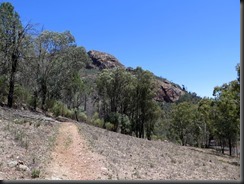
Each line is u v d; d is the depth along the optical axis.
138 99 71.38
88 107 76.44
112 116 62.53
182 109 75.94
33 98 46.59
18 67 42.16
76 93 63.59
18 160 10.80
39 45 47.31
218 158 34.88
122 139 29.59
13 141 14.38
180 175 13.82
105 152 16.64
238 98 34.66
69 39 50.53
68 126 30.11
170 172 14.26
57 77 52.06
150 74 71.50
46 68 48.59
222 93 38.00
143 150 22.75
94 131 31.38
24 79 48.22
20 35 39.88
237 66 33.09
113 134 35.38
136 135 71.25
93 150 16.30
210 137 78.88
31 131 19.48
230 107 35.78
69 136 21.19
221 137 53.12
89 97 75.00
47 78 49.00
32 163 10.95
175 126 77.00
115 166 13.09
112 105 70.44
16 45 39.41
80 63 53.41
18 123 22.94
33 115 34.59
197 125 75.94
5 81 41.19
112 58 158.88
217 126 47.50
